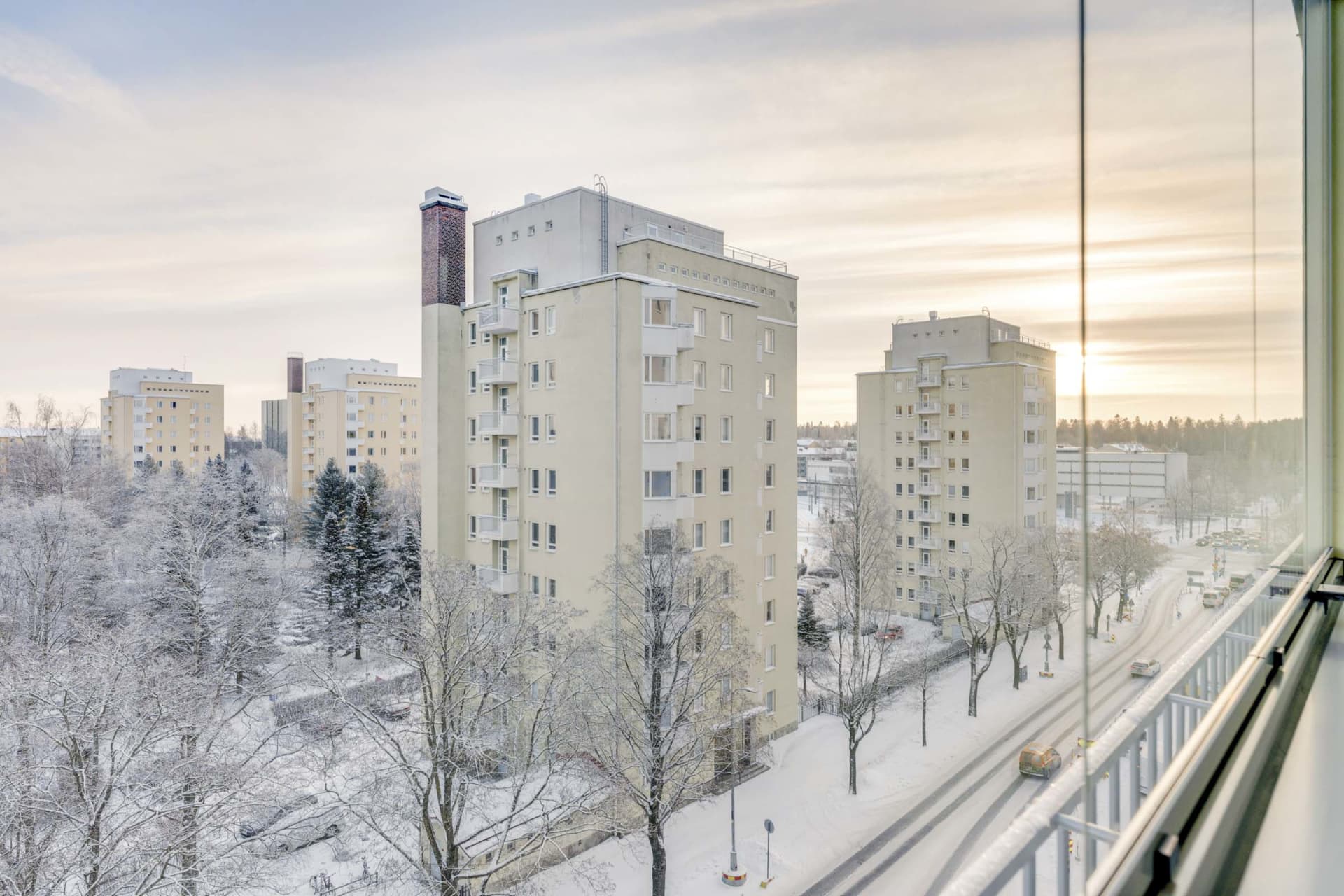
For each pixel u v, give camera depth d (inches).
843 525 1228.5
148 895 442.0
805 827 661.3
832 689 954.1
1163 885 63.4
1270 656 110.0
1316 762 87.9
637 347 721.0
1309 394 165.0
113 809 450.9
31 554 784.9
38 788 427.2
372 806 518.0
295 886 520.4
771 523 884.6
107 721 467.5
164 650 744.3
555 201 860.6
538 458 794.8
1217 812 73.0
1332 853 69.2
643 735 581.0
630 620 614.2
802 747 840.3
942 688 1013.2
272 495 1854.1
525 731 596.4
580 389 743.1
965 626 1157.7
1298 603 135.5
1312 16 167.9
